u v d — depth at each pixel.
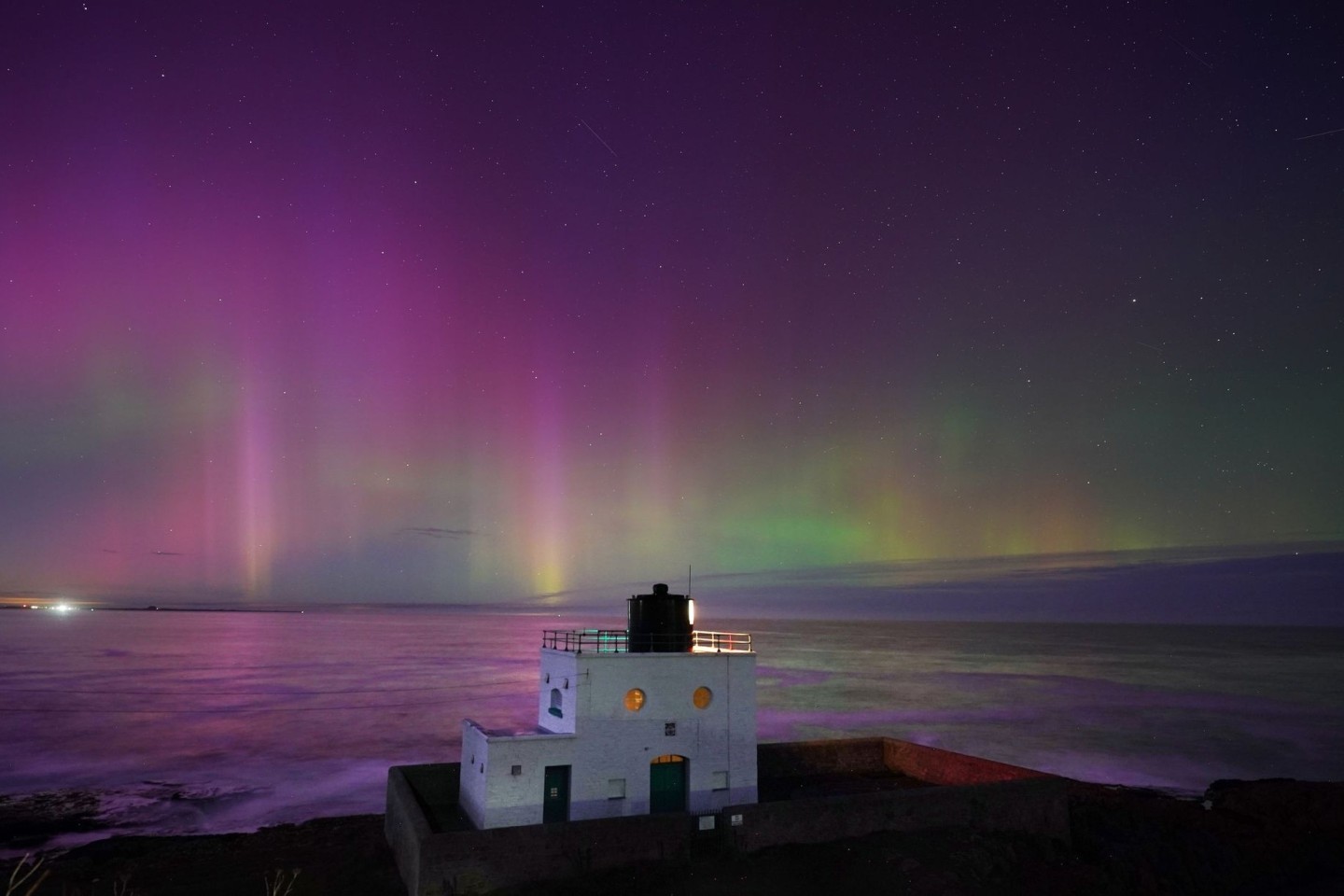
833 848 23.48
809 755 33.06
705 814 23.69
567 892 20.52
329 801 45.81
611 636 27.33
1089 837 26.78
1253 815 31.67
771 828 23.55
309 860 29.67
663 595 26.98
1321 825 30.59
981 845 24.42
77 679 106.75
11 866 32.28
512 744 23.83
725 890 20.89
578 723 24.47
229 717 75.19
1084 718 75.38
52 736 65.25
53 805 44.72
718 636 29.36
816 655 159.88
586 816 24.22
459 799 27.81
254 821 41.69
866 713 77.75
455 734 66.38
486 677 110.94
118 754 58.44
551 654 26.80
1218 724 71.44
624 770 24.75
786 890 21.08
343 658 144.00
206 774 52.41
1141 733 67.12
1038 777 27.95
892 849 23.52
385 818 30.75
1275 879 26.27
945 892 21.50
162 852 32.28
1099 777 51.31
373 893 23.94
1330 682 107.62
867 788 30.75
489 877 21.02
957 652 171.50
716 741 25.70
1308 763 55.50
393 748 60.81
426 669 122.69
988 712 78.44
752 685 26.42
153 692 93.75
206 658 142.12
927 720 73.88
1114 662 144.88
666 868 22.00
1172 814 31.20
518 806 23.67
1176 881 25.06
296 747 61.12
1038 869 23.75
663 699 25.31
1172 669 128.00
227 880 27.52
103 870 30.38
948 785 29.20
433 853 20.73
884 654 164.12
